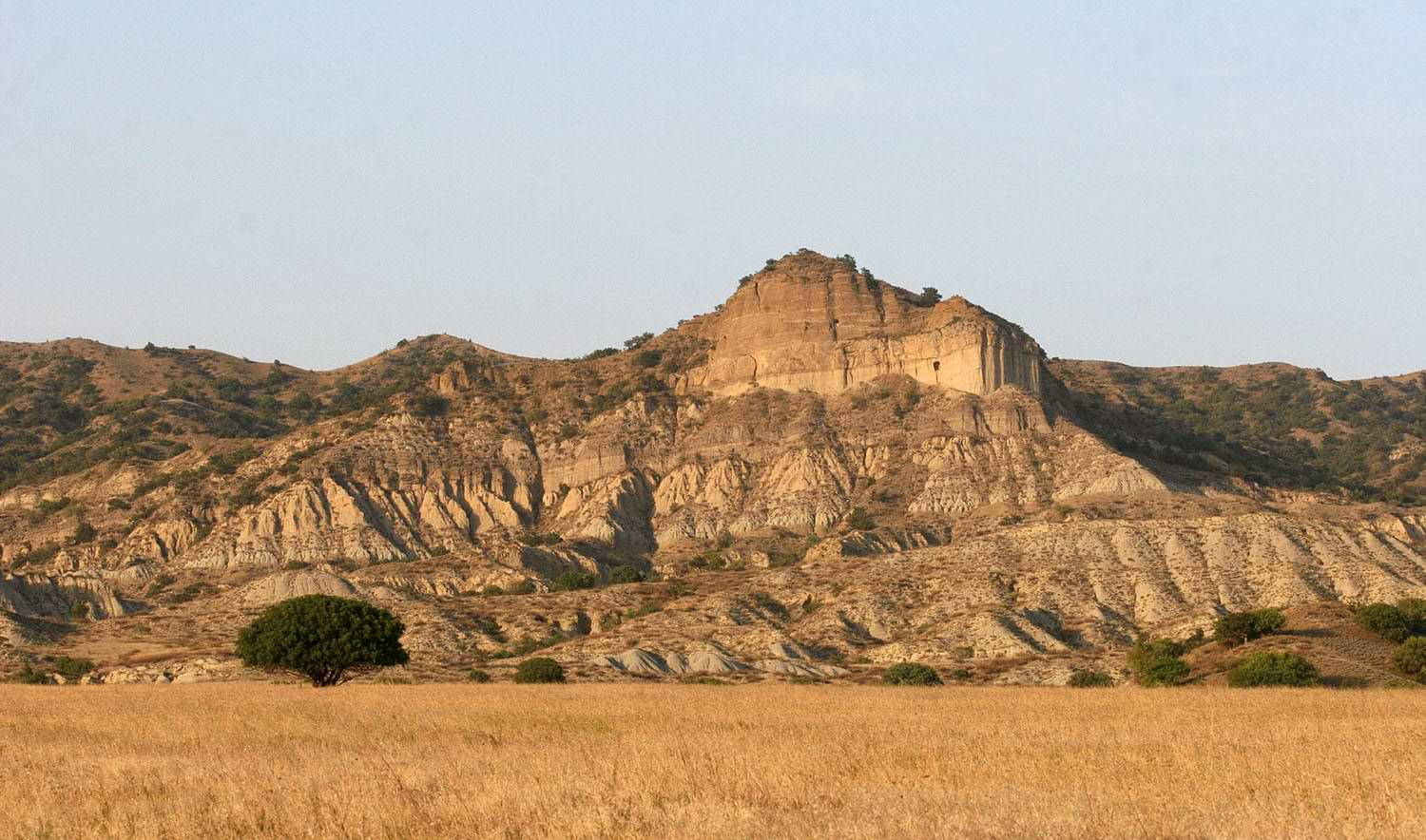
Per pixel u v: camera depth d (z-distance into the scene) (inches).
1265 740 2297.0
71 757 2201.0
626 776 1785.2
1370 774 1809.8
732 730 2588.6
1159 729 2551.7
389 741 2407.7
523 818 1540.4
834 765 1919.3
